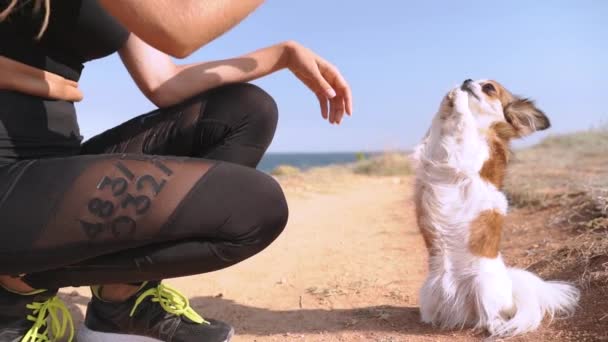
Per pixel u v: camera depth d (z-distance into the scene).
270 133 1.18
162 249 0.97
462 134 1.27
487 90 1.32
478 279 1.22
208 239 0.98
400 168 5.92
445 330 1.26
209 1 0.93
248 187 0.99
